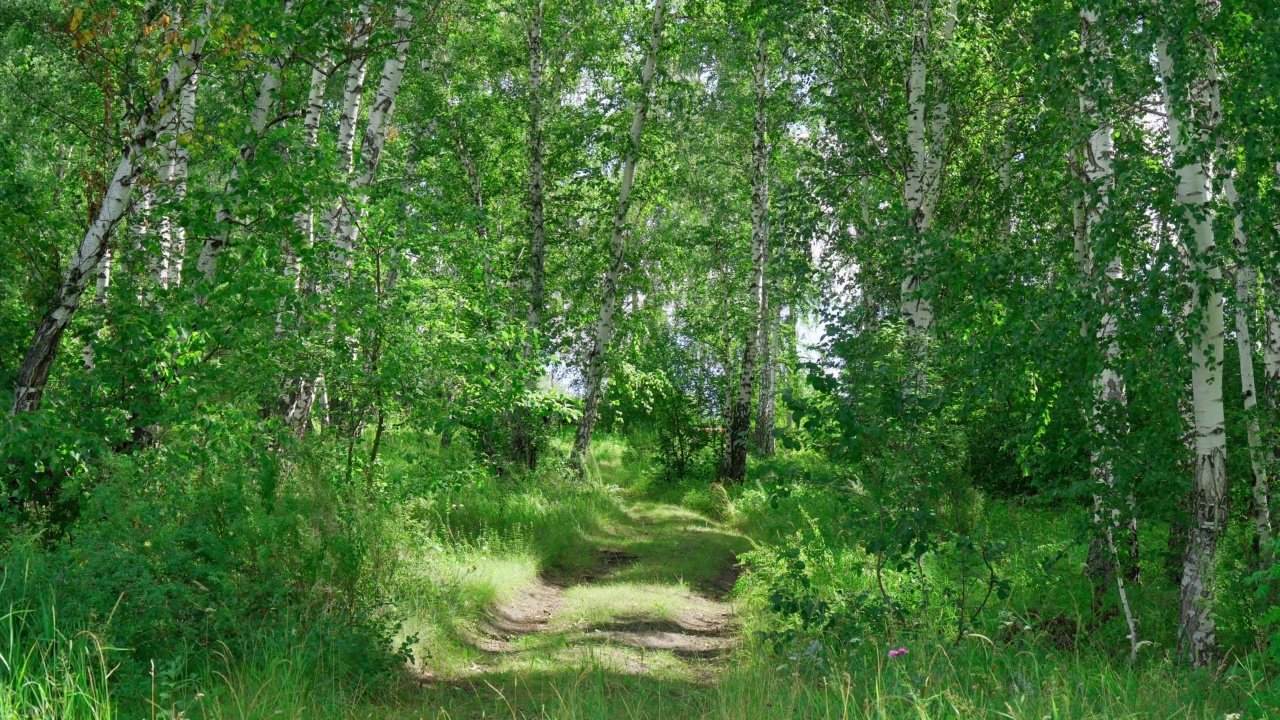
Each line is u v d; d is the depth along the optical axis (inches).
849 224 783.7
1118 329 282.5
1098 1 280.7
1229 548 283.0
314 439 341.4
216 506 275.7
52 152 528.4
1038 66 319.0
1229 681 241.4
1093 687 235.9
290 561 280.2
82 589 215.9
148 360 314.5
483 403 414.9
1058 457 328.2
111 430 304.7
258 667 236.4
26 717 168.9
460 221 533.6
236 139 346.9
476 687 277.9
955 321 336.5
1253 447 298.5
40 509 284.2
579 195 855.1
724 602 464.4
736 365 984.3
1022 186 575.2
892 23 562.6
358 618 276.1
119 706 197.5
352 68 462.3
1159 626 318.7
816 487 319.9
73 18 306.5
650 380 831.7
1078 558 403.2
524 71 864.9
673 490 906.1
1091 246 293.0
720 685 265.6
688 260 994.7
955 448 314.8
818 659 260.7
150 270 368.2
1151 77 325.7
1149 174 279.7
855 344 318.7
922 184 552.4
